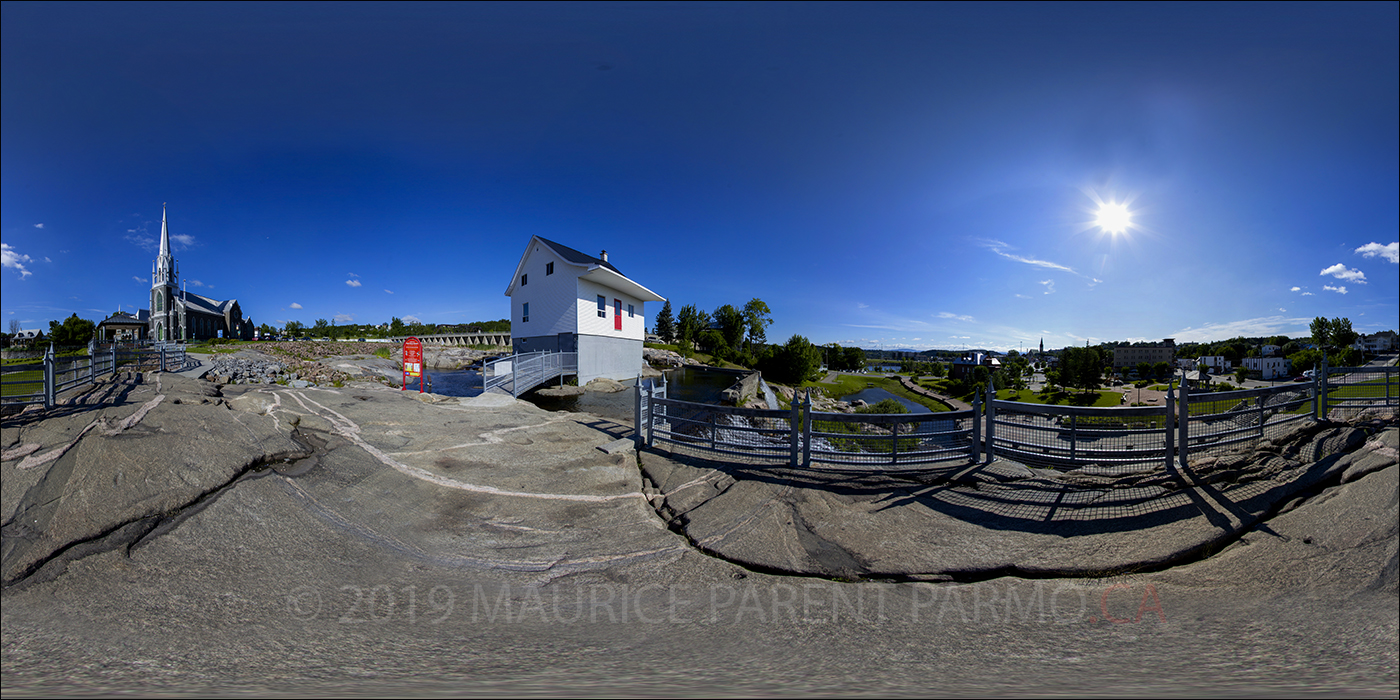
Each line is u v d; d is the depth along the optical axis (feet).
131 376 42.11
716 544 15.55
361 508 17.90
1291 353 281.95
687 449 25.38
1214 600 11.93
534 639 11.03
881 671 9.82
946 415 21.84
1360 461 16.74
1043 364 383.45
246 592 12.62
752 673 9.76
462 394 57.72
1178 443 20.25
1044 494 17.81
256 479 18.48
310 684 9.30
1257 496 16.01
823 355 309.63
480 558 14.92
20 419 21.52
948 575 13.48
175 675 9.53
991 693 9.10
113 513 15.03
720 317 212.43
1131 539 14.61
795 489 19.20
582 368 72.43
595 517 17.80
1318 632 10.54
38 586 12.09
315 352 112.16
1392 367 21.72
